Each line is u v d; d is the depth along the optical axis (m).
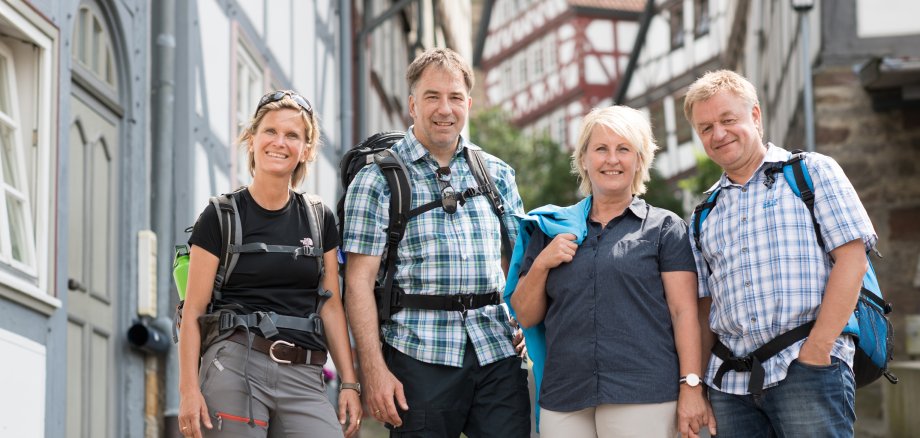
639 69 42.12
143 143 8.30
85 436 7.22
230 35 10.12
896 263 14.12
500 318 5.30
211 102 9.52
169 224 8.62
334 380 11.59
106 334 7.64
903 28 14.59
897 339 13.92
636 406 4.87
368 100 18.19
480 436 5.23
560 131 51.91
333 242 5.03
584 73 50.41
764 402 4.82
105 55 7.77
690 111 5.07
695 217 5.10
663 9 40.12
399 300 5.19
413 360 5.15
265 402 4.75
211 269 4.77
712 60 36.72
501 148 41.62
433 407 5.12
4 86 6.33
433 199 5.25
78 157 7.26
